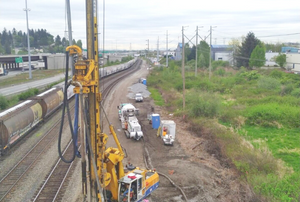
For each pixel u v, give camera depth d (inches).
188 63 4094.5
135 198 552.7
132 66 5541.3
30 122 1087.6
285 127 1285.7
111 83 2792.8
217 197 679.1
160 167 847.7
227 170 834.2
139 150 997.2
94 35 434.3
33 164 836.6
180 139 1125.1
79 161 860.6
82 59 422.0
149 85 2817.4
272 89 2171.5
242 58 3700.8
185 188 717.3
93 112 443.5
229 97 2011.6
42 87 2225.6
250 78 2716.5
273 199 608.1
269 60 4119.1
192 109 1435.8
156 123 1286.9
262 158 844.6
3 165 825.5
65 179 740.0
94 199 462.3
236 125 1323.8
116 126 1311.5
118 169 542.0
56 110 1561.3
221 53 4795.8
